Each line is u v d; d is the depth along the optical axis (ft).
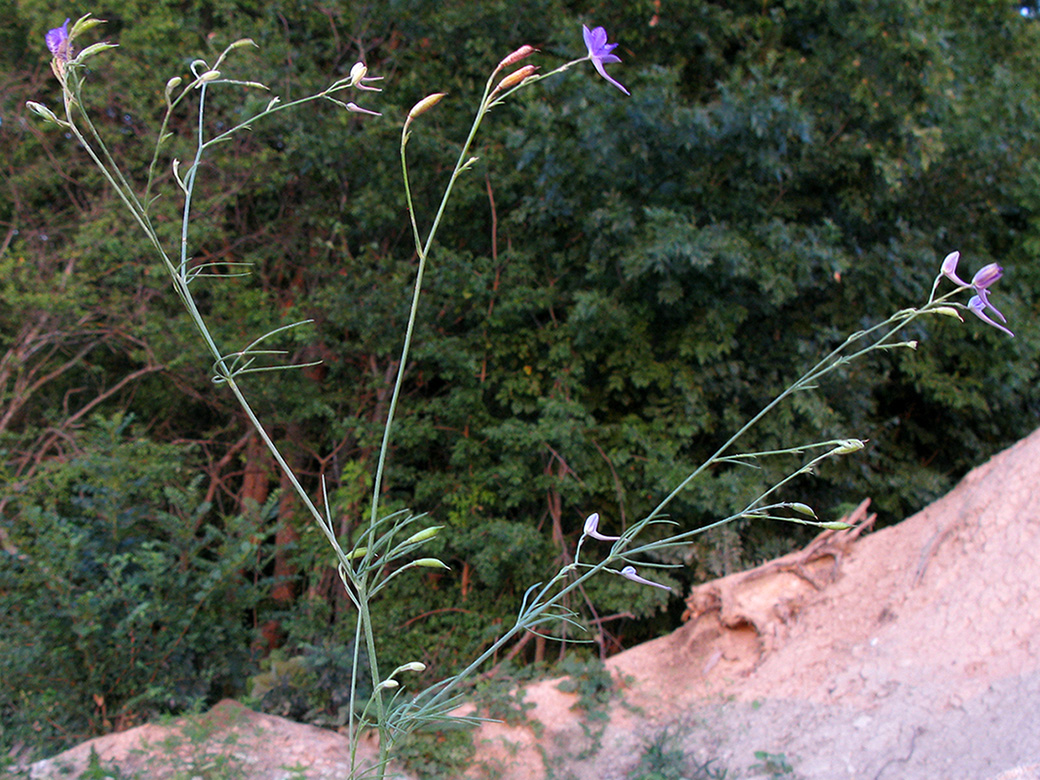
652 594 20.49
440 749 13.64
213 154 21.86
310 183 23.58
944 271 4.98
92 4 21.44
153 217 20.95
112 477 15.81
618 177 21.25
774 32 22.67
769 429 22.22
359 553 5.22
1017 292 25.25
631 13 22.03
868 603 15.66
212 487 24.88
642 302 21.91
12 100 21.59
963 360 24.27
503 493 21.72
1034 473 14.97
